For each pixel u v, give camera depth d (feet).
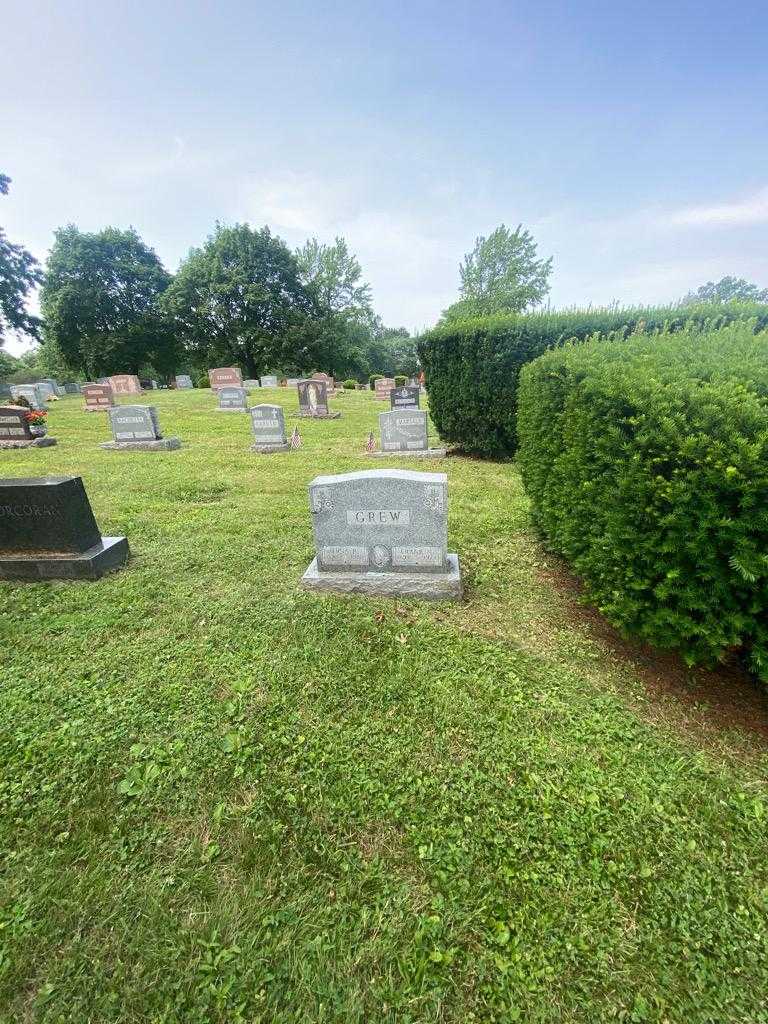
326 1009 4.86
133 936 5.45
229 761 7.75
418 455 32.45
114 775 7.53
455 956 5.27
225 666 9.98
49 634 11.26
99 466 30.22
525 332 27.04
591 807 6.90
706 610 7.84
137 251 140.87
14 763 7.72
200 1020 4.77
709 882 5.95
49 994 4.96
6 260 96.84
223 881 6.04
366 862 6.25
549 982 5.05
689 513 7.68
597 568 10.01
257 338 137.08
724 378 8.41
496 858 6.27
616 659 10.23
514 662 10.11
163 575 14.29
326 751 7.92
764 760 7.70
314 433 44.34
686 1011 4.82
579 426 10.60
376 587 12.92
